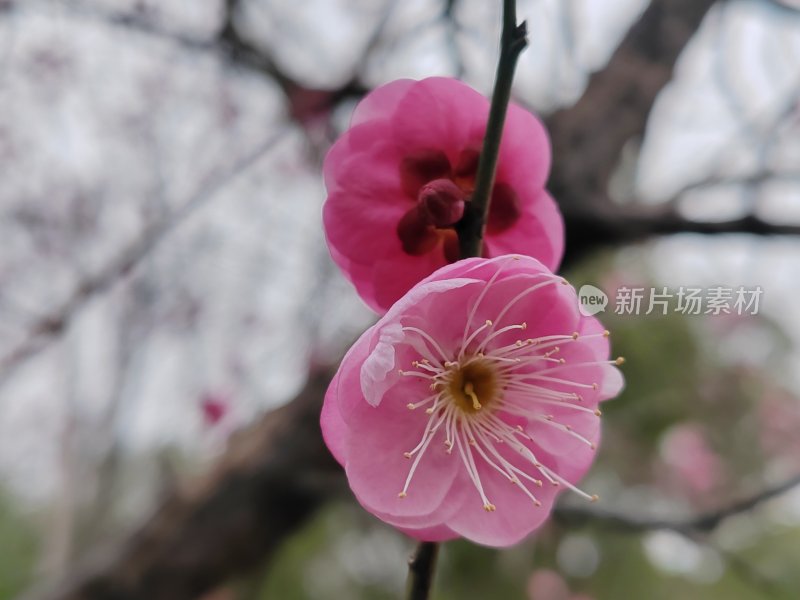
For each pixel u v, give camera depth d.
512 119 0.10
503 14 0.08
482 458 0.09
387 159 0.10
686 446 0.34
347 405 0.08
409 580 0.09
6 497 0.40
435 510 0.09
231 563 0.20
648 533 0.19
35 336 0.21
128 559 0.20
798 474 0.16
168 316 0.33
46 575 0.31
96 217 0.32
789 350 0.34
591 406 0.09
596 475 0.33
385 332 0.08
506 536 0.09
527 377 0.09
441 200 0.09
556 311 0.09
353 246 0.10
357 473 0.08
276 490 0.19
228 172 0.26
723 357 0.33
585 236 0.17
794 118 0.18
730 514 0.16
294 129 0.23
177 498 0.20
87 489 0.33
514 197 0.10
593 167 0.18
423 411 0.09
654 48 0.21
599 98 0.20
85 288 0.21
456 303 0.09
